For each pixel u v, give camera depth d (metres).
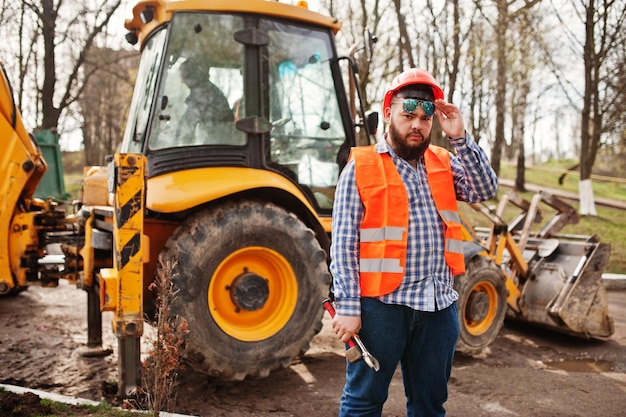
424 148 2.29
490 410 3.65
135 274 3.32
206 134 4.04
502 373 4.41
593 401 3.83
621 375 4.39
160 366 2.79
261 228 3.80
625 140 20.30
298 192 4.18
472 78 15.18
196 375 4.16
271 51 4.26
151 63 4.28
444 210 2.32
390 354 2.24
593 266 5.21
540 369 4.54
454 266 2.31
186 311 3.55
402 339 2.26
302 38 4.40
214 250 3.65
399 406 3.69
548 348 5.14
